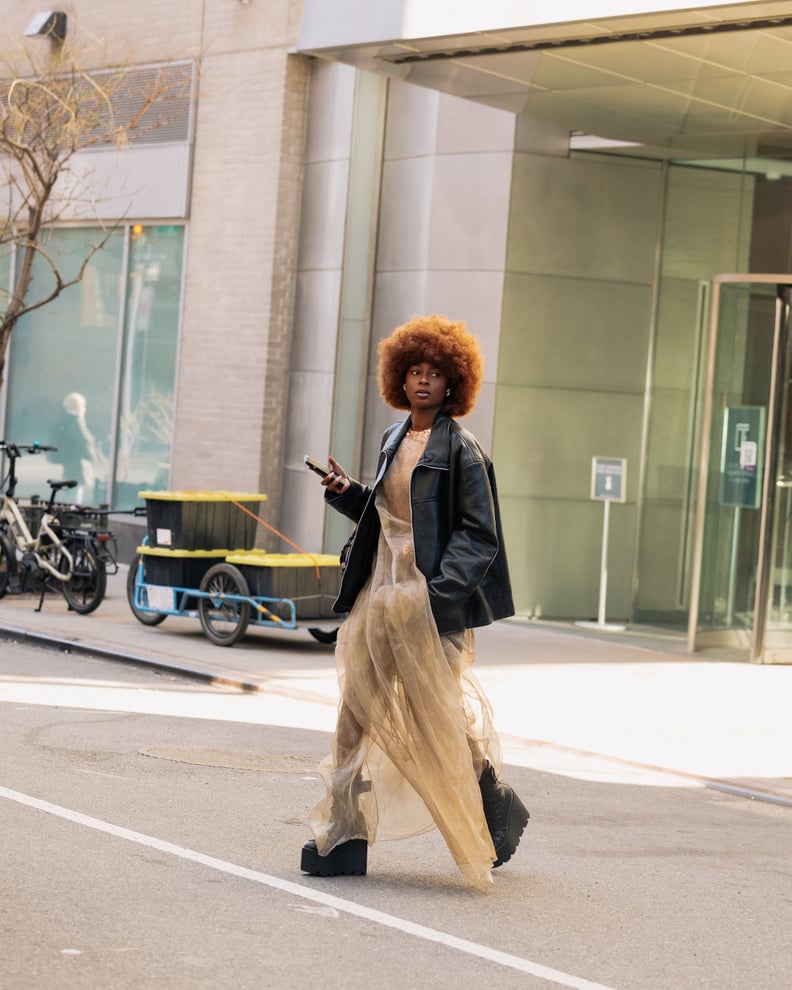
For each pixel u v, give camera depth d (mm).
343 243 20812
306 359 21469
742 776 10711
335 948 6141
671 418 20047
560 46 14430
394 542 7262
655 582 20125
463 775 7082
